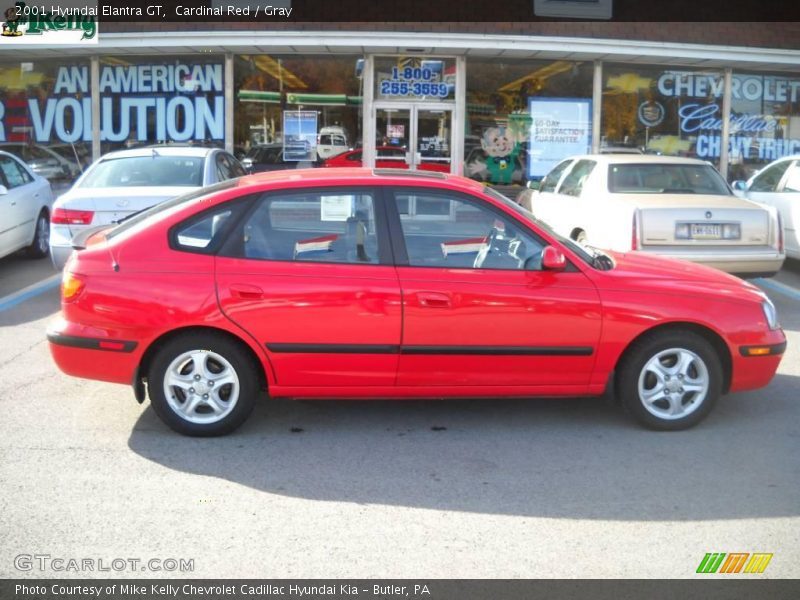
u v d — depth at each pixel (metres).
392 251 5.16
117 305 5.01
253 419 5.58
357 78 15.48
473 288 5.12
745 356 5.39
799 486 4.62
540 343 5.19
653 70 16.02
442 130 15.74
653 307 5.24
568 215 9.84
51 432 5.25
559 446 5.18
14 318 8.18
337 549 3.88
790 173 10.60
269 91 15.49
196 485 4.54
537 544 3.95
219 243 5.12
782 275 11.04
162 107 15.61
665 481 4.67
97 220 8.50
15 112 15.90
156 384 5.12
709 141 16.34
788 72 16.38
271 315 5.03
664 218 8.24
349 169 5.68
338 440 5.24
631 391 5.37
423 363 5.16
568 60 15.71
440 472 4.77
